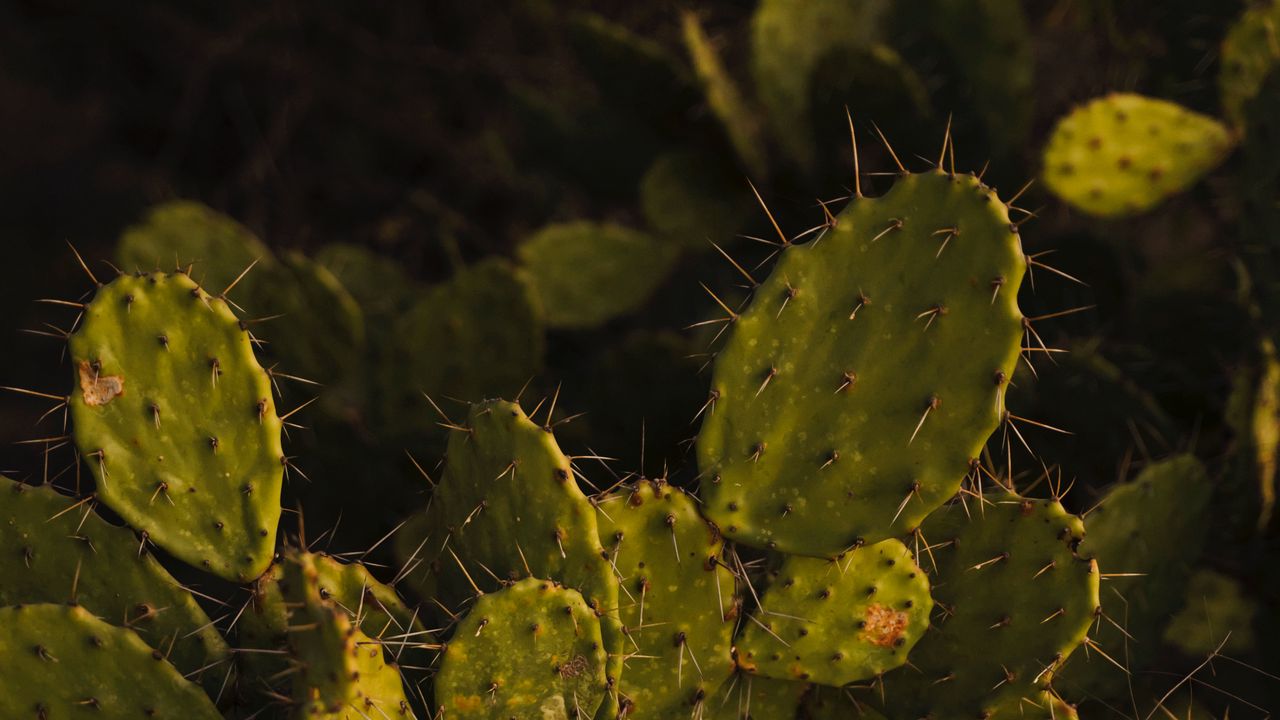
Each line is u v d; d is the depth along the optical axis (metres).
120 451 2.35
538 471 2.32
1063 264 2.80
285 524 2.74
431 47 4.02
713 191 2.94
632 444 2.73
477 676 2.30
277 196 4.13
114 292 2.34
